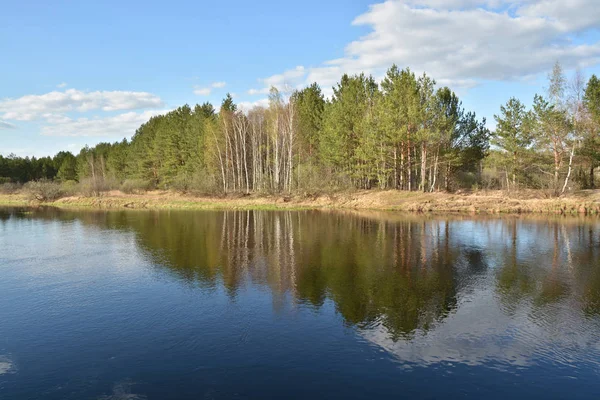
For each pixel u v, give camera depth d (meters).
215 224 29.77
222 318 10.90
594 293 12.85
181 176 60.12
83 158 100.00
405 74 42.47
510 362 8.52
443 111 41.38
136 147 82.44
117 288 13.66
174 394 7.32
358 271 15.60
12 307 11.91
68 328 10.34
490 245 20.36
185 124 71.81
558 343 9.39
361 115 47.53
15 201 57.22
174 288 13.59
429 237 22.81
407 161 44.50
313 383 7.65
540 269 15.71
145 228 27.94
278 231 25.83
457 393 7.35
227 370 8.15
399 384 7.62
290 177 49.06
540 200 36.38
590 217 30.80
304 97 62.16
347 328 10.20
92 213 39.56
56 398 7.25
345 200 43.44
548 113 38.09
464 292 13.03
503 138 41.56
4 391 7.49
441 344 9.32
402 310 11.45
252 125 56.31
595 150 38.56
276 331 10.03
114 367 8.34
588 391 7.46
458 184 47.38
